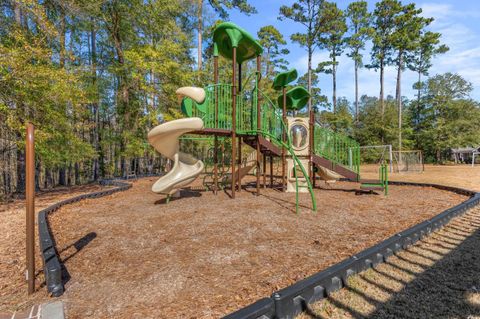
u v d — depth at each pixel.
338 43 27.59
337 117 27.33
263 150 8.25
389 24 26.69
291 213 4.71
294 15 25.66
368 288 2.09
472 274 2.31
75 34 12.65
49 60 7.37
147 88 11.27
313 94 30.48
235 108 6.26
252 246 3.09
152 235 3.57
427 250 2.89
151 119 11.55
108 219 4.49
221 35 6.63
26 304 1.97
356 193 7.24
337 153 8.25
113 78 14.59
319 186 9.06
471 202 4.98
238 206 5.36
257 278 2.27
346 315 1.75
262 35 23.86
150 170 18.17
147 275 2.38
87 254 2.93
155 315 1.76
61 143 8.48
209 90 6.55
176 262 2.66
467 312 1.77
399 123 25.06
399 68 26.23
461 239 3.26
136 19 12.25
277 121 7.39
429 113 30.08
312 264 2.55
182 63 14.05
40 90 6.79
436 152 28.58
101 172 14.33
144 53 11.17
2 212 5.46
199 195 7.04
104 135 13.87
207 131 5.99
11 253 3.13
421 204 5.55
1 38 7.00
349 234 3.51
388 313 1.77
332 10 24.48
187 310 1.81
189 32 17.33
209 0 17.14
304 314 1.77
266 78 22.47
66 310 1.85
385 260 2.62
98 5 10.33
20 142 6.80
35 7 6.47
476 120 27.23
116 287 2.18
